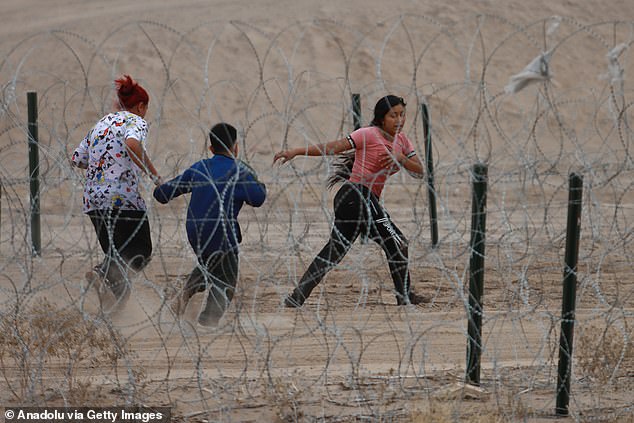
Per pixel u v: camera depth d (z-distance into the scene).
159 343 25.73
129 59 93.25
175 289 27.41
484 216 20.39
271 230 35.94
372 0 111.62
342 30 103.56
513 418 20.14
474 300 20.95
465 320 29.14
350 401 21.23
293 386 21.75
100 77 89.44
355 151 28.55
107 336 24.88
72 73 89.75
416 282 34.22
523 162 23.78
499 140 58.38
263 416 20.39
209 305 26.39
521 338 27.11
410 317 29.47
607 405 21.38
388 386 22.08
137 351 25.00
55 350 23.16
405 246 29.05
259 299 30.83
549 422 20.19
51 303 27.14
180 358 24.56
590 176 22.25
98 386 21.92
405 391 21.34
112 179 27.20
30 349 22.66
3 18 106.69
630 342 23.83
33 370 22.89
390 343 26.59
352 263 32.00
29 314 24.19
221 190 26.12
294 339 26.62
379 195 28.73
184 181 25.97
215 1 110.31
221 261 23.78
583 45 106.50
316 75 92.06
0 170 25.95
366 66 96.62
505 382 22.83
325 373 21.61
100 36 99.69
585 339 23.33
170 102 82.25
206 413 20.45
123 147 27.25
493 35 106.88
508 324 28.48
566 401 20.47
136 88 27.94
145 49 95.88
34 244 34.06
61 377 22.69
